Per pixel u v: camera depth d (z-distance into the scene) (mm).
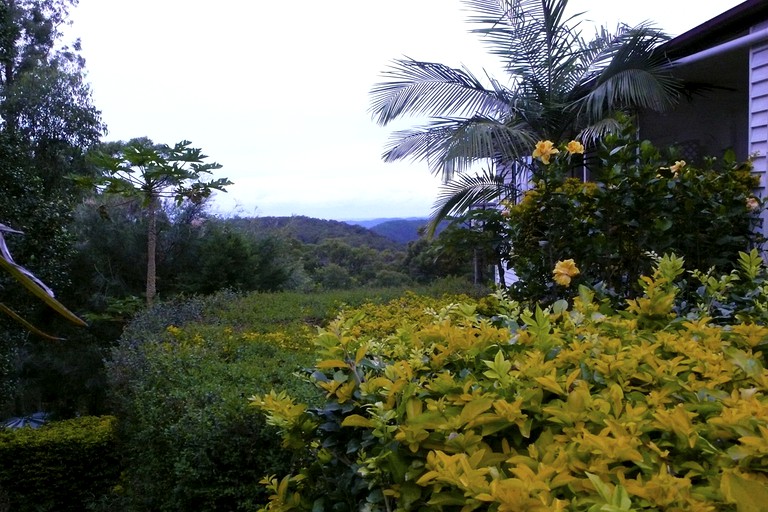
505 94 7836
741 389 1394
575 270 3406
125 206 11672
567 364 1615
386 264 21438
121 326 11375
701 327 1854
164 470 3385
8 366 6688
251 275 12391
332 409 1549
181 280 12039
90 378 11328
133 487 4082
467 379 1485
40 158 13031
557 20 7578
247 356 4031
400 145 7719
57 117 13539
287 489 1757
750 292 2371
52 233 6867
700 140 8430
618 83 6516
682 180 3906
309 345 4203
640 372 1540
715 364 1554
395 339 1915
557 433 1331
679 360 1552
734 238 3869
